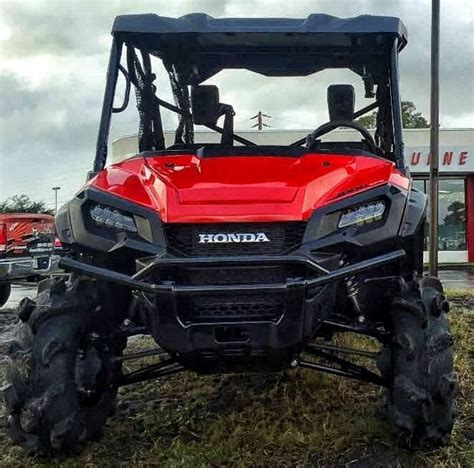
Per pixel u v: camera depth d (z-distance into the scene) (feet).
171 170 10.32
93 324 9.78
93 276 9.05
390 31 11.82
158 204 9.32
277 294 8.73
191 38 12.21
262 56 13.30
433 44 23.02
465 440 9.98
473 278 46.80
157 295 8.63
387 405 10.16
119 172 10.47
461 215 66.49
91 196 9.78
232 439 10.12
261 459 9.52
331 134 13.30
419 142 64.34
